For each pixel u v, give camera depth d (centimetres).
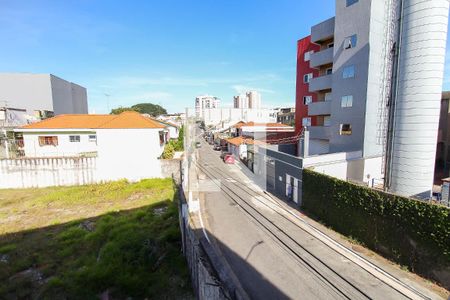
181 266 987
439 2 1067
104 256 1036
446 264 805
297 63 3041
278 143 2844
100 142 2250
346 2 2088
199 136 5250
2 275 954
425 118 1123
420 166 1150
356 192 1138
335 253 1042
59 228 1381
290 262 975
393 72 1238
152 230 1294
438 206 830
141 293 845
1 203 1762
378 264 955
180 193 1628
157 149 2431
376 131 2019
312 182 1466
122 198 1847
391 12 1877
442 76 1127
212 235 1205
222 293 591
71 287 868
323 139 2467
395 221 962
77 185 2212
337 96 2206
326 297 780
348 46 2086
